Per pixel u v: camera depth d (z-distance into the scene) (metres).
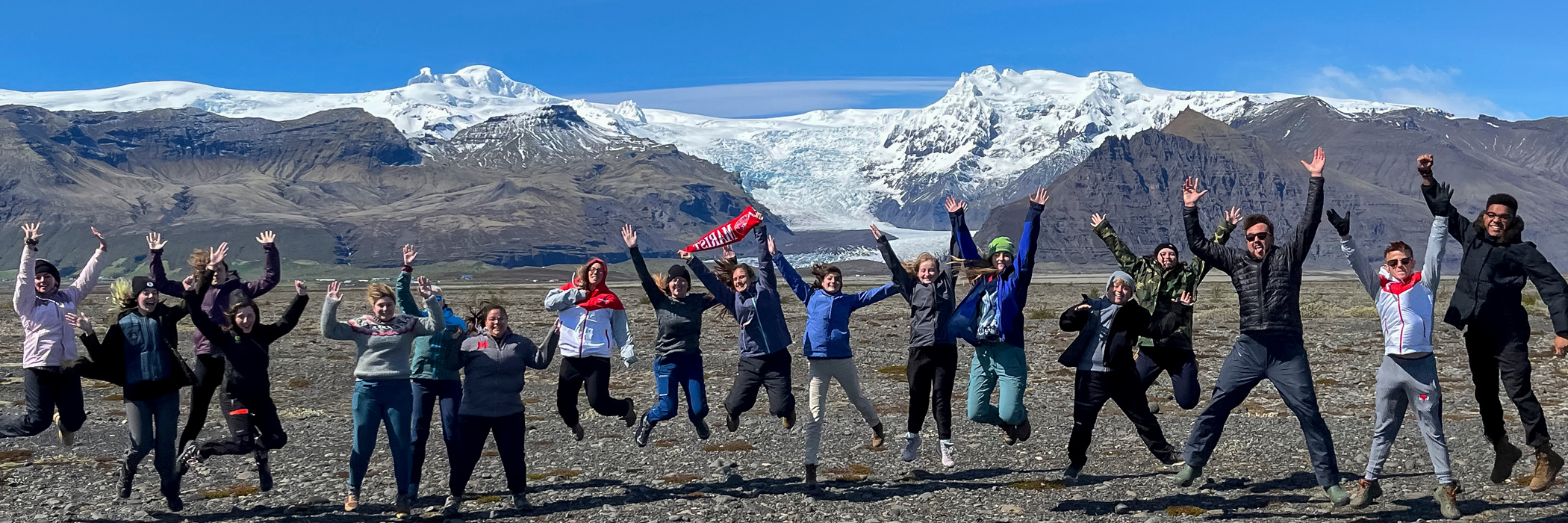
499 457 12.63
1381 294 8.78
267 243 11.61
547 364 10.09
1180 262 10.47
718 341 30.50
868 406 10.98
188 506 10.04
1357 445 11.95
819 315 10.59
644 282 10.88
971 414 10.60
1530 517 8.54
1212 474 10.61
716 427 14.63
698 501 9.97
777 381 10.76
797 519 9.25
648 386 20.23
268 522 9.38
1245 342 8.95
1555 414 14.10
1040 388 18.70
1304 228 8.77
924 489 10.31
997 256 10.28
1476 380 9.27
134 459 9.55
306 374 23.41
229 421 9.69
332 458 12.67
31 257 9.59
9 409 17.78
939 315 10.62
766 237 10.80
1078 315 10.00
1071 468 10.25
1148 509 9.28
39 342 9.57
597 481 11.09
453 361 9.72
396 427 9.54
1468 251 9.14
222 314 11.05
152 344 9.48
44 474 11.53
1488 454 11.23
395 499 10.34
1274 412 14.85
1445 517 8.58
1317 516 8.84
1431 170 8.98
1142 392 10.03
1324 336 29.50
